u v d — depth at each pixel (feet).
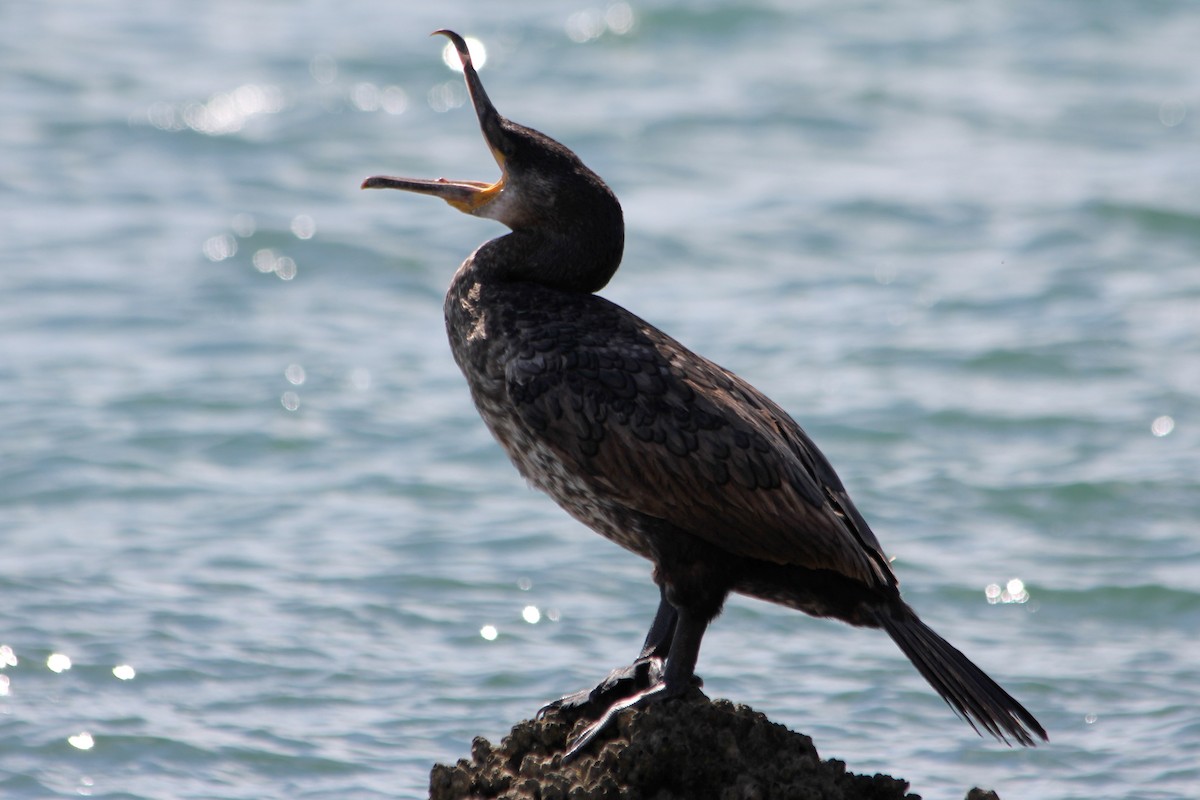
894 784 24.54
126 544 47.01
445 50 109.40
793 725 37.17
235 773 34.86
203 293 70.13
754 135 94.94
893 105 100.94
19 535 47.50
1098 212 81.82
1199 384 60.80
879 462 54.39
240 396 59.11
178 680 38.78
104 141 90.38
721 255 76.18
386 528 48.65
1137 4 124.26
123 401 58.34
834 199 83.66
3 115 93.40
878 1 124.67
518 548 47.32
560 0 121.29
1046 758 35.73
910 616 24.88
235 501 50.57
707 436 24.68
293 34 112.16
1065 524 49.70
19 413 56.85
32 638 40.47
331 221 79.41
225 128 93.25
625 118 96.78
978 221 81.10
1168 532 48.83
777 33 115.75
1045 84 105.91
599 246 27.17
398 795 33.88
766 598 25.77
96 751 35.53
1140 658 40.98
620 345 25.59
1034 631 42.73
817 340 65.62
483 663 40.16
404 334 66.85
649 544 25.44
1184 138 94.68
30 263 72.54
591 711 25.91
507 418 26.25
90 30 110.73
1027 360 63.36
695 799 23.66
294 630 41.60
